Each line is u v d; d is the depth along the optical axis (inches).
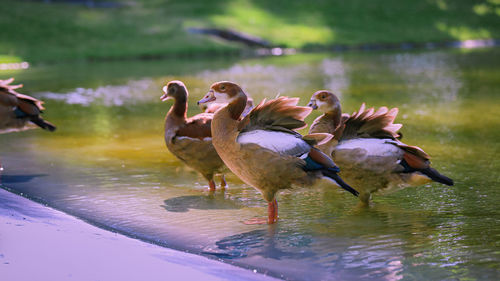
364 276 280.7
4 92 476.1
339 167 377.4
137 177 463.5
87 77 1168.2
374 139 376.2
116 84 1059.3
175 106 428.8
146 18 1925.4
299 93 915.4
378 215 373.7
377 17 2193.7
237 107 353.7
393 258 302.8
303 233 341.7
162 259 293.4
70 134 626.2
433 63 1364.4
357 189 389.4
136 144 579.8
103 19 1876.2
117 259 290.4
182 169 490.3
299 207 392.2
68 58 1503.4
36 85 1045.2
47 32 1690.5
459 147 544.4
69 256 290.7
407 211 380.8
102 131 643.5
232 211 385.4
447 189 423.8
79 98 896.9
